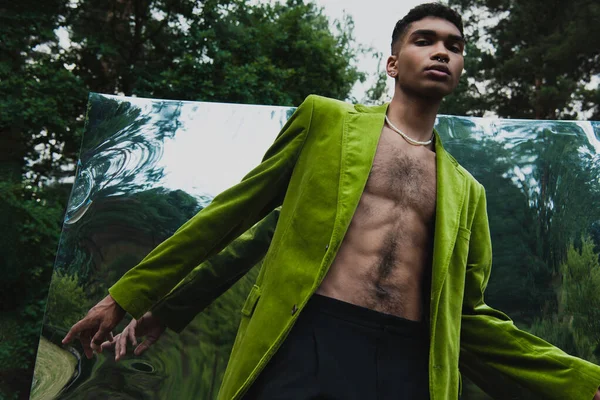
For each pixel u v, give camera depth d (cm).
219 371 217
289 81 1342
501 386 189
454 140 246
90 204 234
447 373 157
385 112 179
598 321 225
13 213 851
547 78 1916
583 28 1750
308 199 160
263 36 1337
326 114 174
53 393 211
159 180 239
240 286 223
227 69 1105
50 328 219
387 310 157
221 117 247
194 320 221
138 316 159
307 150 171
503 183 241
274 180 174
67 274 226
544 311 228
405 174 170
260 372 148
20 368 761
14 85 981
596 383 170
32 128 975
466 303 187
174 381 215
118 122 244
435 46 175
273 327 149
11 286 825
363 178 162
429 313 163
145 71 1150
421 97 176
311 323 152
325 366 146
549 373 175
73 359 215
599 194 237
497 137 247
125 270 228
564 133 245
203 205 237
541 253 234
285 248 158
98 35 1174
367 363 150
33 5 1088
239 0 1295
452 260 173
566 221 236
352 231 162
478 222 190
